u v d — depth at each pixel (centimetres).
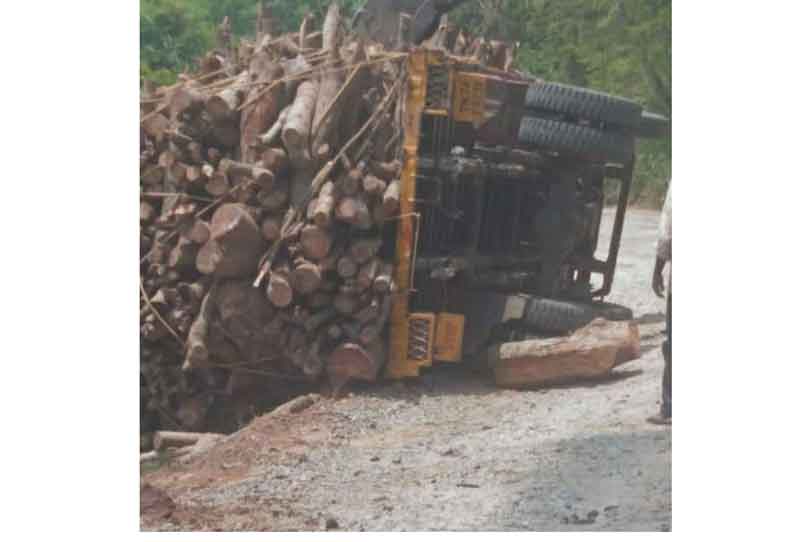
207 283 1238
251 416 1259
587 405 1116
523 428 1065
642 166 2780
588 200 1534
